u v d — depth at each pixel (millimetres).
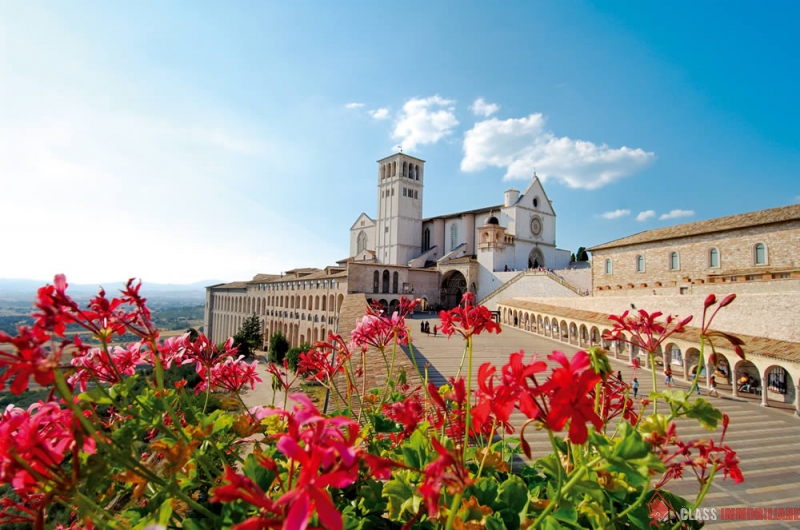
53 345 1939
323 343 4305
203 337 3824
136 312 2510
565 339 37281
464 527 2203
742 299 24828
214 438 3273
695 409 2336
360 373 5457
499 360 26438
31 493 2395
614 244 45781
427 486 1717
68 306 2160
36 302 2025
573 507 2324
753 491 12250
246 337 62531
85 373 2945
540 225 75062
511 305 50125
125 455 2131
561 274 59125
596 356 1960
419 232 86750
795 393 19781
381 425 3574
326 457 1646
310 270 79062
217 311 100875
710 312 26453
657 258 40938
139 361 3377
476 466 3203
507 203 73000
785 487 12547
